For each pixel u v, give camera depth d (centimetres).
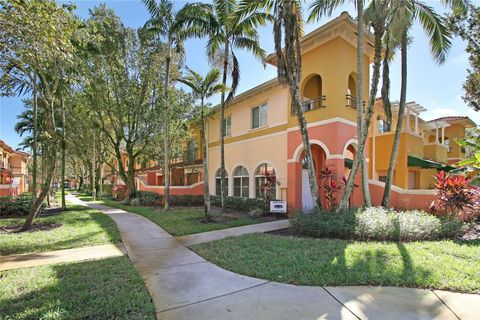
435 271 486
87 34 837
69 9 732
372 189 1266
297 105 934
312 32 1170
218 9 1302
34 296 409
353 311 366
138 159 2350
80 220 1172
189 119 2041
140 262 598
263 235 820
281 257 586
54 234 875
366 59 1321
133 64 1808
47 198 1753
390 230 724
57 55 736
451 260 543
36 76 1013
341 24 1102
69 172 6328
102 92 1758
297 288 440
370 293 418
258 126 1620
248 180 1678
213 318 353
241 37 1336
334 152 1140
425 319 346
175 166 2386
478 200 902
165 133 1566
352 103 1235
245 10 1123
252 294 422
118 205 1892
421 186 1823
